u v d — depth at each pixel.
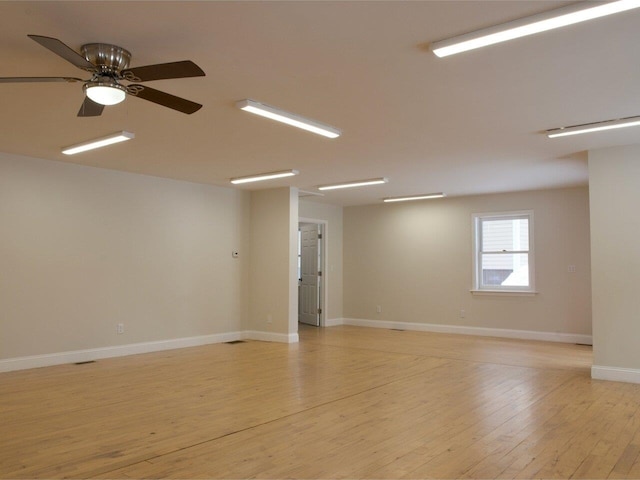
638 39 2.85
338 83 3.53
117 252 6.73
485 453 3.23
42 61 3.14
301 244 10.84
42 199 6.01
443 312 9.29
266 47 2.97
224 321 8.08
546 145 5.28
